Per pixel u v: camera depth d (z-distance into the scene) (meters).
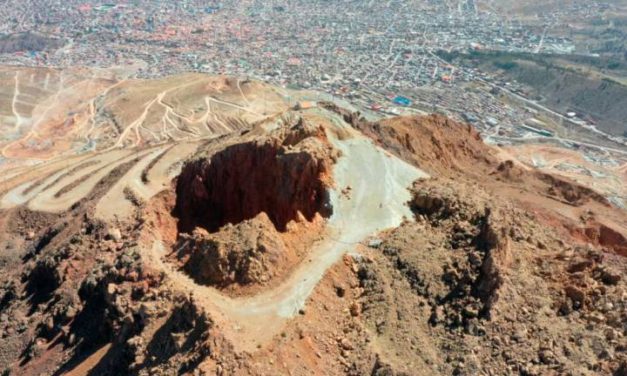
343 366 53.16
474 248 62.31
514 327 53.56
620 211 116.69
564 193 120.25
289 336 53.69
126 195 98.94
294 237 65.56
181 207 87.25
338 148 81.19
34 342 75.31
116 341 63.50
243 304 57.50
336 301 59.00
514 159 160.25
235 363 50.09
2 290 91.75
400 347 54.03
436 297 58.88
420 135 123.38
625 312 53.41
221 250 62.53
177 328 56.28
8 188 131.62
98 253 84.00
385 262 62.91
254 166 79.69
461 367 51.00
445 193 72.88
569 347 51.09
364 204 72.06
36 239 105.75
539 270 59.81
